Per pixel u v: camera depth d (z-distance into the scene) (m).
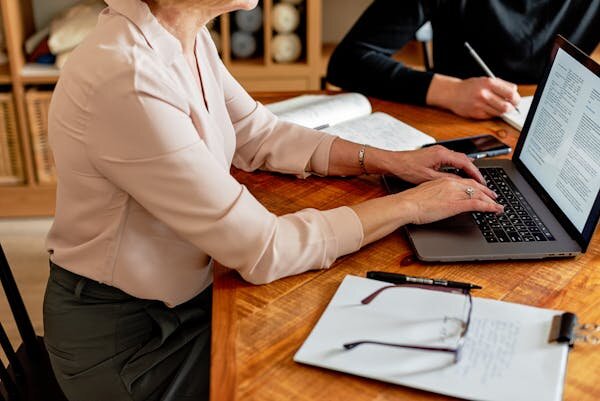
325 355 0.97
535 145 1.44
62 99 1.17
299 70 3.02
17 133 3.01
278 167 1.52
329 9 3.34
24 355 1.51
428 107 1.86
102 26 1.19
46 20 3.26
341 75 2.00
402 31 2.04
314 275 1.18
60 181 1.25
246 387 0.93
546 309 1.06
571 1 2.08
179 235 1.18
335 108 1.74
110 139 1.13
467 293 1.08
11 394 1.34
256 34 3.13
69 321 1.33
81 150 1.16
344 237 1.20
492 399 0.89
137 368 1.31
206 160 1.14
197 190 1.13
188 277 1.30
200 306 1.39
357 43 2.01
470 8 2.08
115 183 1.18
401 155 1.47
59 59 2.94
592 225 1.18
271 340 1.02
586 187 1.21
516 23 2.08
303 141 1.53
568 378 0.94
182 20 1.26
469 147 1.60
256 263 1.14
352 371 0.94
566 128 1.32
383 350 0.97
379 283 1.11
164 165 1.12
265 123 1.55
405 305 1.05
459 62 2.17
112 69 1.10
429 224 1.28
